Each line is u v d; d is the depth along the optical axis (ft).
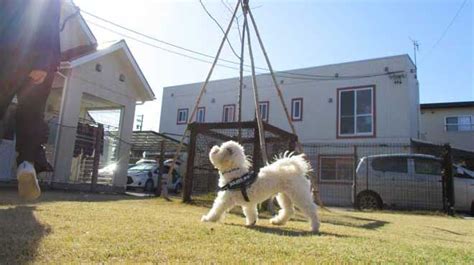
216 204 14.28
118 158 40.91
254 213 14.53
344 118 57.82
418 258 8.58
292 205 15.40
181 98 73.82
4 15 6.82
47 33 7.23
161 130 74.38
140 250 7.38
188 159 25.88
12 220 10.30
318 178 55.88
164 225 10.78
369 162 39.47
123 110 42.16
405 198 37.47
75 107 35.58
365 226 18.01
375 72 56.70
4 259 6.26
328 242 10.00
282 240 9.70
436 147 39.65
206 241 8.79
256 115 23.75
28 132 8.11
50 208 13.92
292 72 63.00
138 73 42.45
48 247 7.16
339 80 59.26
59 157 33.50
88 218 11.49
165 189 30.12
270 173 14.58
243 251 7.89
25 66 7.00
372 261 7.79
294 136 25.46
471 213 38.11
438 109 66.08
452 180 34.83
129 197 29.35
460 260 8.80
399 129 53.78
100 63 38.86
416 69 59.93
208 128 25.58
